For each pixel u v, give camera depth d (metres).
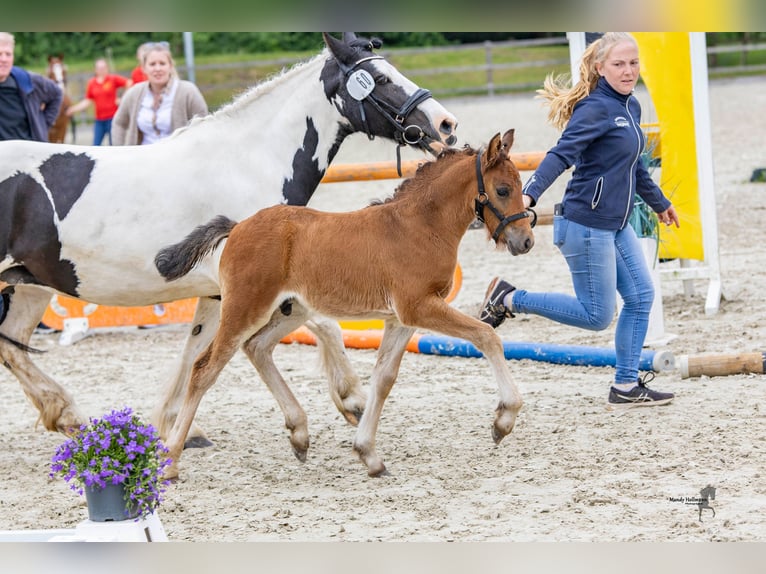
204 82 41.72
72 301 12.65
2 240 7.70
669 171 11.70
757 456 7.07
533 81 42.69
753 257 14.34
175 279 7.47
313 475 7.38
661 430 7.81
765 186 20.06
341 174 11.35
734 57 47.69
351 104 8.07
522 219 6.82
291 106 8.09
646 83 11.45
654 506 6.24
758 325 10.88
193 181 7.78
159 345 12.30
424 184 7.00
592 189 7.91
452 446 7.82
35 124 11.83
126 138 11.40
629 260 8.28
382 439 8.10
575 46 10.49
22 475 7.66
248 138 8.00
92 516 5.81
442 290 6.96
